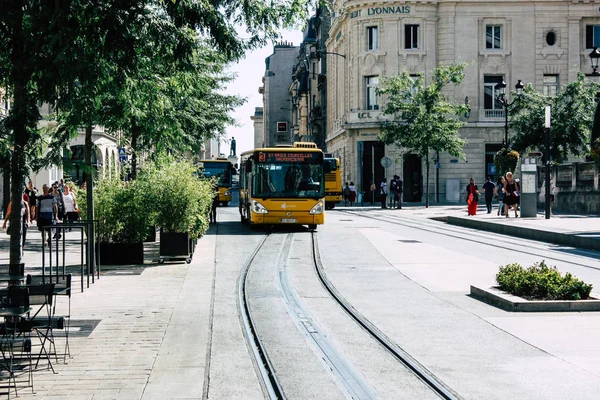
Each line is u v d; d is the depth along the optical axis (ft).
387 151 190.49
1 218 114.01
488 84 191.21
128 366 25.05
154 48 30.32
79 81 29.19
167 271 52.16
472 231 93.76
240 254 64.44
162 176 57.41
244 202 104.88
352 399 21.43
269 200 90.89
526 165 105.70
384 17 188.55
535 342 29.09
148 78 33.01
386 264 56.34
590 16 190.08
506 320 33.78
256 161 91.50
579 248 69.56
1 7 27.48
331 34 232.53
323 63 274.77
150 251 66.23
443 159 188.85
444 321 33.76
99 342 28.89
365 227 99.50
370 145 194.18
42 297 24.94
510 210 134.62
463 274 50.37
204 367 24.99
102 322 33.04
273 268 54.34
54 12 27.53
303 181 91.56
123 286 44.68
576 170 121.08
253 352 27.53
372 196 177.17
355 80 193.57
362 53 191.62
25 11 28.40
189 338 29.68
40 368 24.72
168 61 32.30
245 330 31.76
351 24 195.62
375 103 192.24
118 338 29.63
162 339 29.45
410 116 163.43
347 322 33.88
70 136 31.76
